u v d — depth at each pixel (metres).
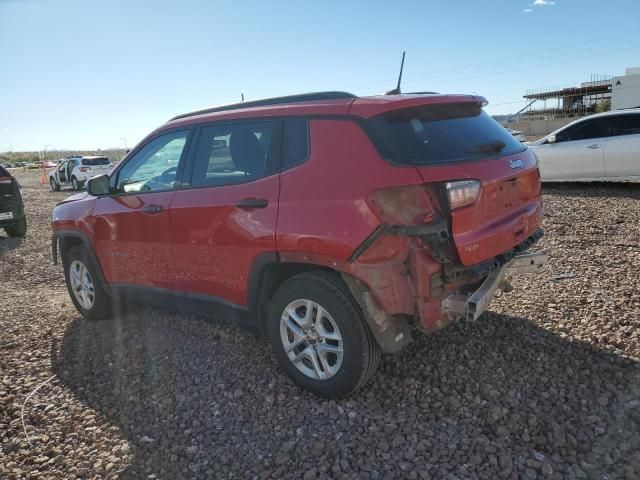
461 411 3.14
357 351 3.13
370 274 2.98
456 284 3.05
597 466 2.62
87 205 4.86
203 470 2.81
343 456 2.82
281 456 2.86
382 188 2.93
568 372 3.46
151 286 4.39
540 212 3.76
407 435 2.96
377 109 3.13
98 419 3.37
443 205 2.88
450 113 3.40
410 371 3.62
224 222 3.63
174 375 3.85
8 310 5.72
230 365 3.93
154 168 4.32
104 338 4.66
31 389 3.83
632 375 3.38
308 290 3.26
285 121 3.48
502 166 3.22
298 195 3.26
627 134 11.15
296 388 3.53
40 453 3.07
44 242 10.56
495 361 3.67
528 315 4.39
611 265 5.68
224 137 3.82
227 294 3.78
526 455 2.73
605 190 11.42
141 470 2.85
